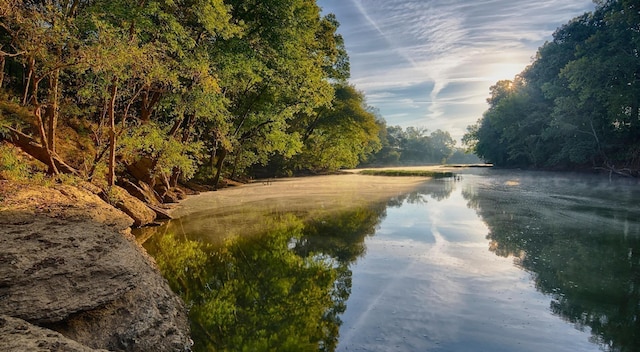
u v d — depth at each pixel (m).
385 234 9.16
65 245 5.23
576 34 36.88
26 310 3.66
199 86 14.30
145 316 4.28
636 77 26.97
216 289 5.80
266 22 19.34
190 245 8.36
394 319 4.37
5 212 6.23
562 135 34.44
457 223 10.51
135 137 11.69
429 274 5.99
